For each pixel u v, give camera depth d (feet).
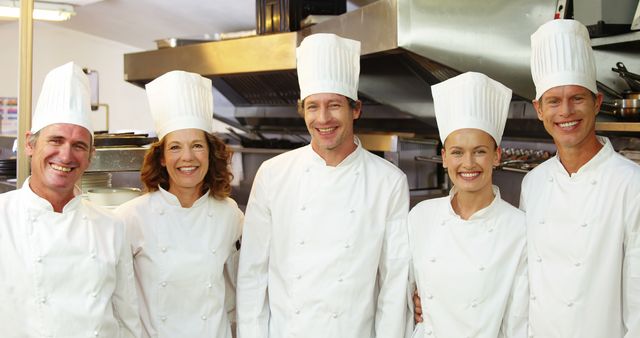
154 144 6.90
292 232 6.91
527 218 6.44
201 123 6.75
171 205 6.86
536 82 6.35
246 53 14.30
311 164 6.91
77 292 5.78
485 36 9.36
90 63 30.73
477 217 6.45
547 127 6.17
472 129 6.29
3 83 29.58
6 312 5.57
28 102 7.99
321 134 6.66
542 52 6.18
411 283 6.93
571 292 5.89
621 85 8.98
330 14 14.24
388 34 9.36
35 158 5.65
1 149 14.96
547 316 6.04
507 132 11.89
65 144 5.60
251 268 7.15
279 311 7.00
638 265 5.64
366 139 13.00
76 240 5.78
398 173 7.00
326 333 6.71
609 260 5.77
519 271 6.43
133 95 31.73
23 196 5.73
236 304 7.22
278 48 13.58
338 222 6.76
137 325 6.43
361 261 6.74
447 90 6.48
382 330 6.84
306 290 6.75
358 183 6.84
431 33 9.20
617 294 5.78
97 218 6.04
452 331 6.51
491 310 6.38
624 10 8.18
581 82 5.93
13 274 5.57
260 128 19.80
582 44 6.04
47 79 5.81
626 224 5.71
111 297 6.25
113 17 22.88
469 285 6.41
